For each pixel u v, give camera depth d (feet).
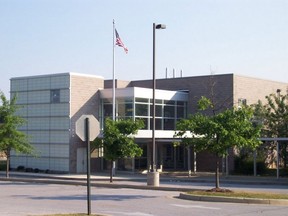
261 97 162.71
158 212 55.16
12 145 120.06
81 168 141.79
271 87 168.14
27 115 149.59
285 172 132.57
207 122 74.38
